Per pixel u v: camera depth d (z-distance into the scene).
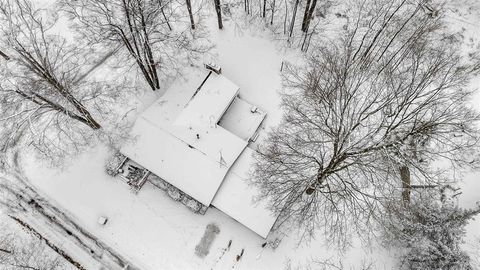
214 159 30.95
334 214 32.78
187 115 31.94
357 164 26.95
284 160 29.19
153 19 30.00
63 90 27.41
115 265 32.34
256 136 34.22
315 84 30.08
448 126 30.00
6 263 30.69
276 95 35.47
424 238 28.97
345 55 31.48
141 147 31.59
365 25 35.59
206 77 33.34
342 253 31.95
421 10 35.94
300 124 29.02
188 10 33.75
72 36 35.53
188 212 32.91
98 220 32.62
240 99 34.56
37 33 34.78
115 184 33.28
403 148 27.25
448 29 36.56
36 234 32.91
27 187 33.62
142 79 34.44
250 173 31.17
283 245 32.31
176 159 31.20
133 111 34.25
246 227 32.62
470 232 31.91
